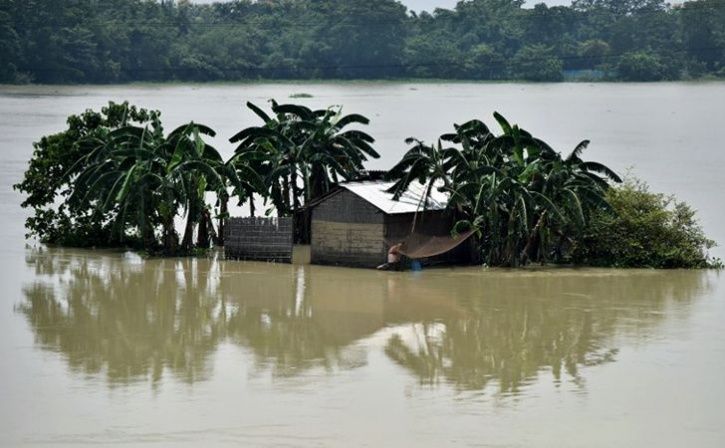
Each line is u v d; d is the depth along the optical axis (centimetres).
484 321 5812
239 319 5816
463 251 7469
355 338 5447
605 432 4144
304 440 4038
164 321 5756
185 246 7669
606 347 5303
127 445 3984
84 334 5478
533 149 7331
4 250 7825
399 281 6812
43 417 4250
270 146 7931
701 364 5012
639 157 14075
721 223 9044
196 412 4319
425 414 4312
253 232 7456
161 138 7700
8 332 5497
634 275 7100
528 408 4394
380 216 7144
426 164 7219
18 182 10994
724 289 6669
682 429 4178
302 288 6588
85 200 7538
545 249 7362
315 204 7338
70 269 7156
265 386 4644
